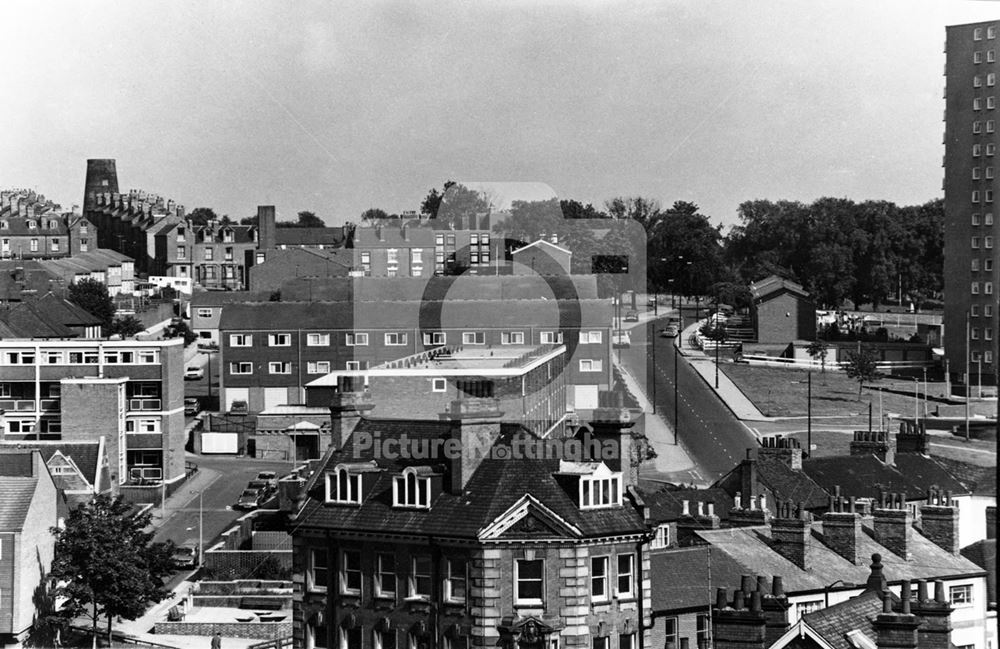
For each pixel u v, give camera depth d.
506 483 151.12
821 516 199.88
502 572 147.75
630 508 154.75
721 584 161.25
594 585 150.38
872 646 111.25
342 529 154.00
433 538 149.38
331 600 155.00
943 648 115.19
